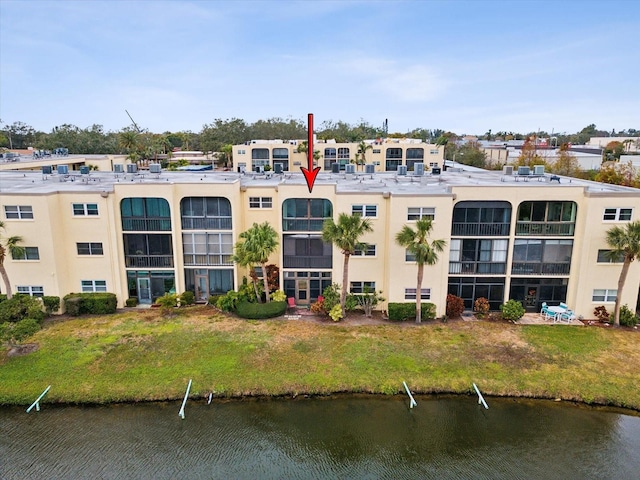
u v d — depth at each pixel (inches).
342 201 1144.8
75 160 2268.7
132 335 1046.4
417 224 1035.3
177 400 840.9
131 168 1603.1
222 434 760.3
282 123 4785.9
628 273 1115.9
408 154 3075.8
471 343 1021.8
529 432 772.6
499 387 872.3
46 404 828.0
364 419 800.9
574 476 678.5
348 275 1179.3
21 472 676.1
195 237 1219.9
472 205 1136.2
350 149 3159.5
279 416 805.9
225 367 921.5
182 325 1102.4
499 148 3690.9
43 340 1016.9
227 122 4517.7
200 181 1270.9
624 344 1018.7
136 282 1232.8
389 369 922.1
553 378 894.4
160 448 727.7
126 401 836.0
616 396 844.0
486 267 1171.3
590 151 3944.4
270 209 1251.8
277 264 1282.0
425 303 1136.2
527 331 1081.4
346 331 1077.8
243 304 1153.4
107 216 1160.8
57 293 1145.4
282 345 1007.0
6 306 999.0
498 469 691.4
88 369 909.8
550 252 1159.0
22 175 1552.7
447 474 681.6
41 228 1109.7
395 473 683.4
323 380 886.4
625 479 673.0
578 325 1116.5
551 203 1135.6
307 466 695.1
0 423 780.6
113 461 699.4
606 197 1090.1
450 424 790.5
